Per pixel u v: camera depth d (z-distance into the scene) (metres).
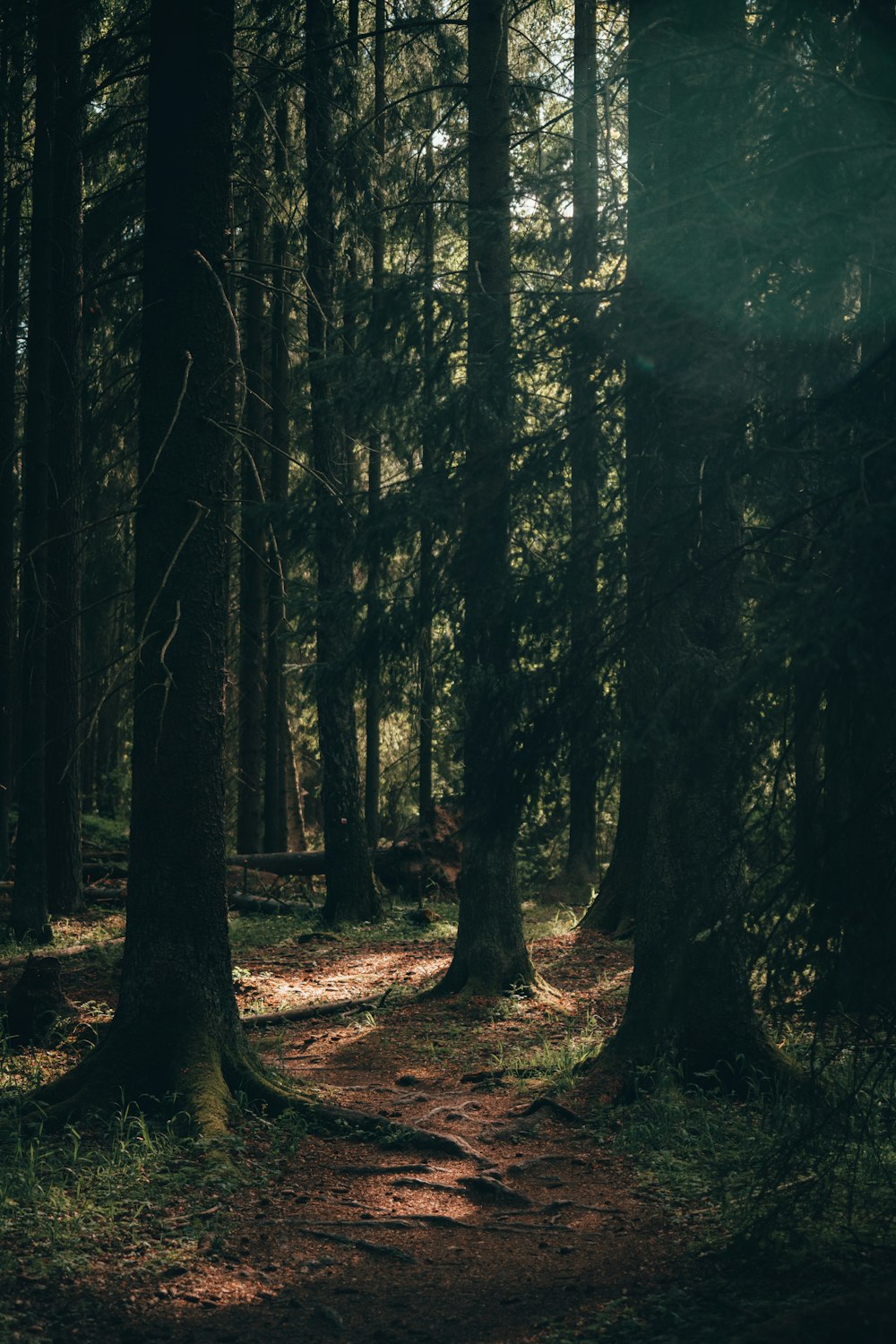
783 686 3.82
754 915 4.61
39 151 13.87
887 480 3.81
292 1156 6.93
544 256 5.04
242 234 17.64
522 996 11.00
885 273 4.04
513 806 4.77
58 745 15.91
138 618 7.87
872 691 3.91
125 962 7.76
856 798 4.48
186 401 7.86
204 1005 7.68
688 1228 5.75
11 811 19.56
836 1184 5.77
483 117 10.86
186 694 7.78
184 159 7.93
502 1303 5.02
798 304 4.23
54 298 14.27
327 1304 5.04
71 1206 5.84
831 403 4.16
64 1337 4.55
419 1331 4.74
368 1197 6.37
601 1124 7.50
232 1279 5.25
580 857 18.38
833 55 4.32
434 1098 8.23
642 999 8.16
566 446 4.78
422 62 16.14
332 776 16.38
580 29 14.94
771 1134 6.67
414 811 27.45
